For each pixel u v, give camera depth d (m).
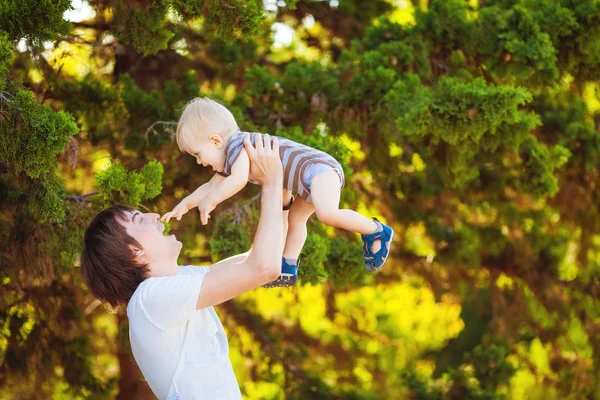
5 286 7.78
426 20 8.48
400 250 11.18
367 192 10.47
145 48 6.97
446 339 14.20
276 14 10.61
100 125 8.30
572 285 11.38
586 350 11.47
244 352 11.73
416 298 13.19
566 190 10.48
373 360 12.58
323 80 8.48
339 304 12.63
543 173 9.10
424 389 11.14
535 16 8.15
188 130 4.18
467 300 12.23
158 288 3.88
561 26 8.10
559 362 11.59
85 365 9.59
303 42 11.06
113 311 4.37
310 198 4.17
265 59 10.52
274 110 8.38
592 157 9.97
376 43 8.63
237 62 9.70
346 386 12.22
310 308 12.81
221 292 3.88
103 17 8.56
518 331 11.58
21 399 9.05
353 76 8.41
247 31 6.04
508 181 10.02
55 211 5.74
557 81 8.53
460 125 7.19
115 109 8.23
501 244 11.05
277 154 4.05
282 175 4.06
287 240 4.43
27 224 6.64
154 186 6.25
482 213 11.05
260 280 3.91
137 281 4.08
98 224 4.14
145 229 4.15
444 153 8.23
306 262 7.10
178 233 8.75
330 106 8.31
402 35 8.55
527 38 8.06
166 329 3.87
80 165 8.73
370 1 11.06
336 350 12.32
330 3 10.91
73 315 9.02
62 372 10.02
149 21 6.79
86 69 8.87
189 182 8.58
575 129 9.89
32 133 5.21
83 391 9.59
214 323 4.08
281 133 7.36
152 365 3.93
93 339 10.02
